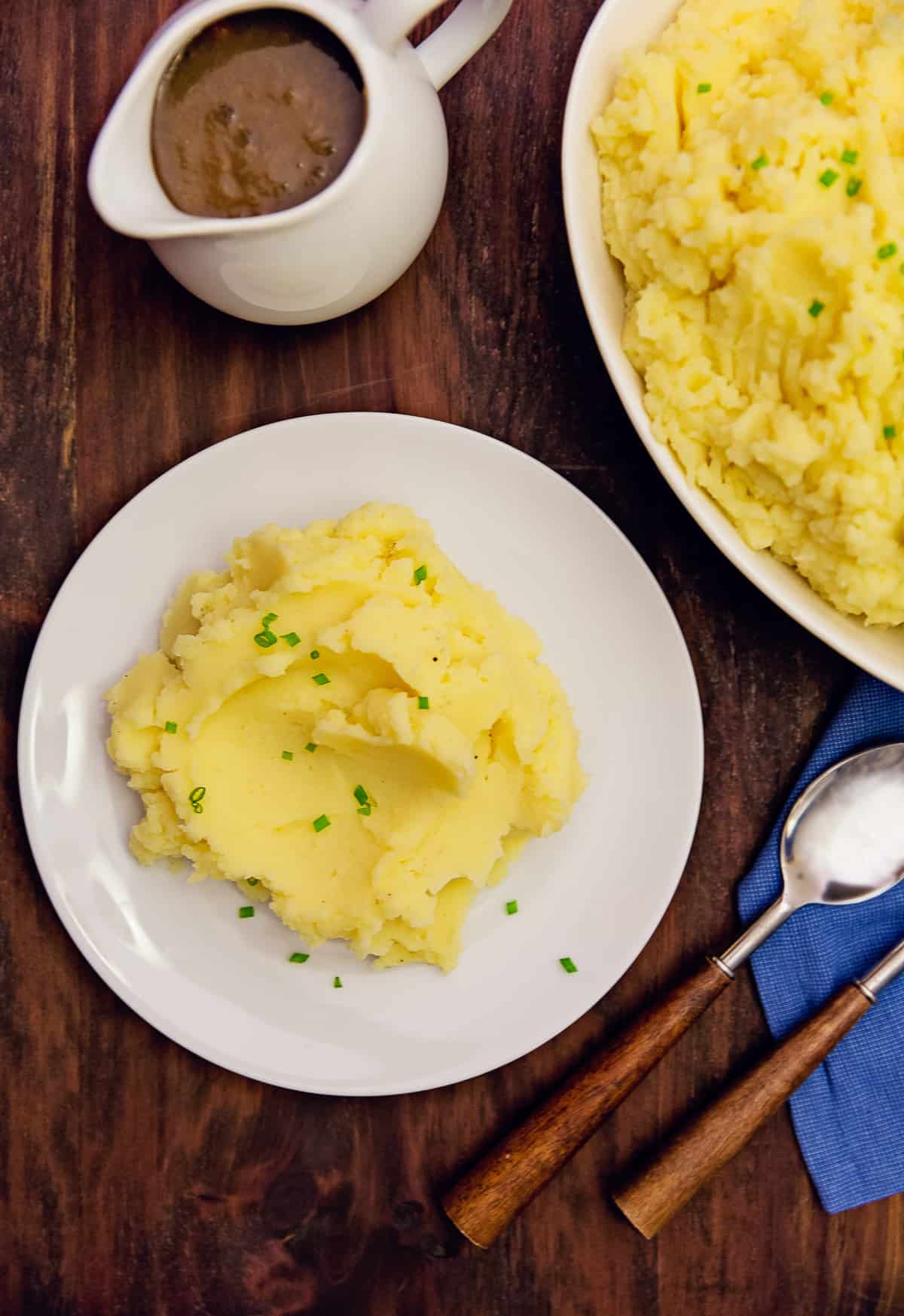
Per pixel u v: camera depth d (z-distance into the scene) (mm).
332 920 585
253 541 582
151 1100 614
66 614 594
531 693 587
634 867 610
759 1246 623
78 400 611
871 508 554
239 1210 616
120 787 598
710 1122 604
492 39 607
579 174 565
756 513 572
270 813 587
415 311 616
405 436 599
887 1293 623
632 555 604
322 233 546
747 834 625
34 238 607
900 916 625
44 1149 611
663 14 574
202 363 613
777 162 544
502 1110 619
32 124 605
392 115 542
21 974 609
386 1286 618
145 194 542
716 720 626
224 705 580
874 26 553
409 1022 604
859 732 620
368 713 572
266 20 539
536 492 605
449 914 597
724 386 562
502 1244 620
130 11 604
